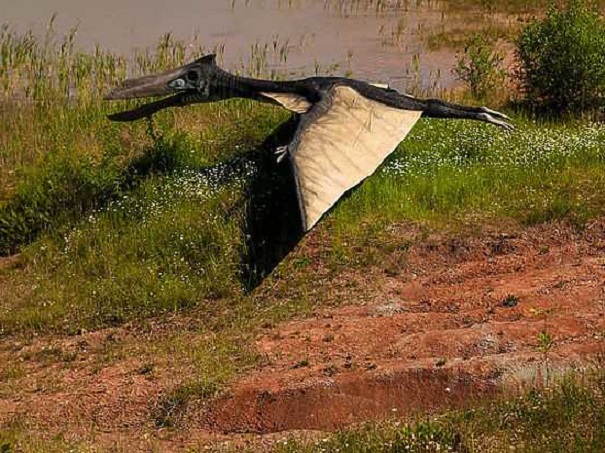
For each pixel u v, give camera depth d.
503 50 28.73
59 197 17.91
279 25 31.33
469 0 34.31
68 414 12.38
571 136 19.86
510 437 10.13
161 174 18.48
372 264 15.73
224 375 12.77
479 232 16.36
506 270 15.38
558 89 22.52
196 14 32.19
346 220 16.70
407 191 17.45
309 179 14.80
